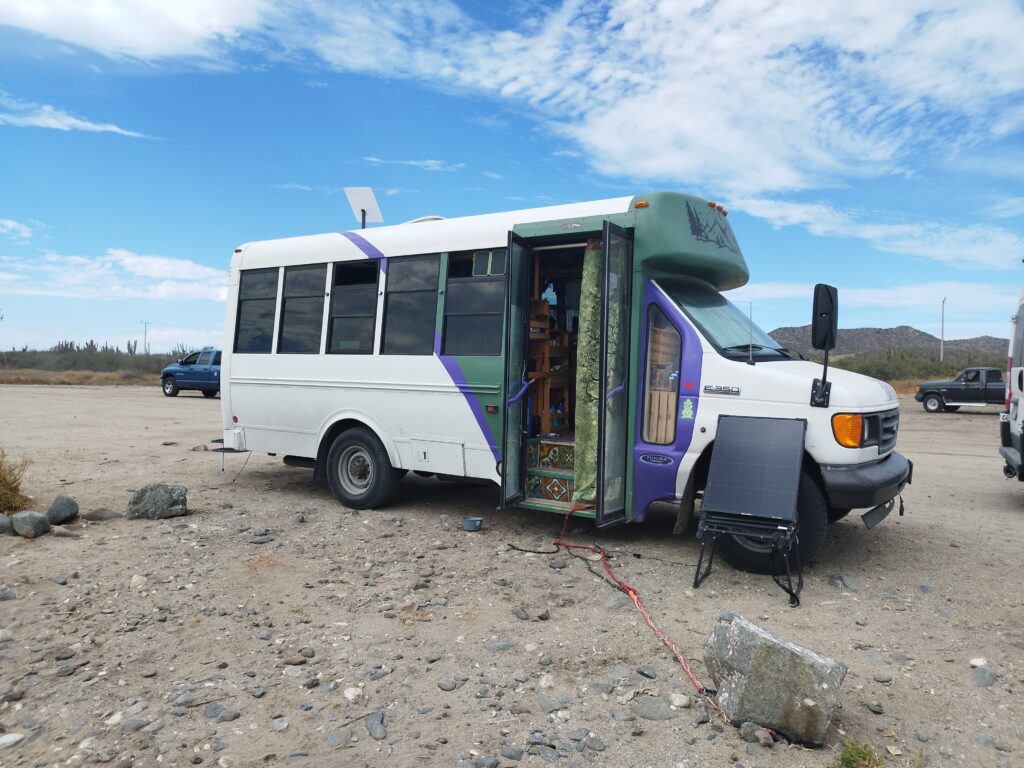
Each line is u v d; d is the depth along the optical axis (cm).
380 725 369
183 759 341
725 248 706
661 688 409
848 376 627
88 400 2684
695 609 528
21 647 456
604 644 467
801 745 354
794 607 533
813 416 580
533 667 436
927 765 337
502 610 526
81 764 338
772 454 572
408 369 779
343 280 850
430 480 1016
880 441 603
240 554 649
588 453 664
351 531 734
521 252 704
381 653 455
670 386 647
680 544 692
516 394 704
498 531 738
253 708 388
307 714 382
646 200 657
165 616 506
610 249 625
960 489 1007
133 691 405
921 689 410
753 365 612
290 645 465
